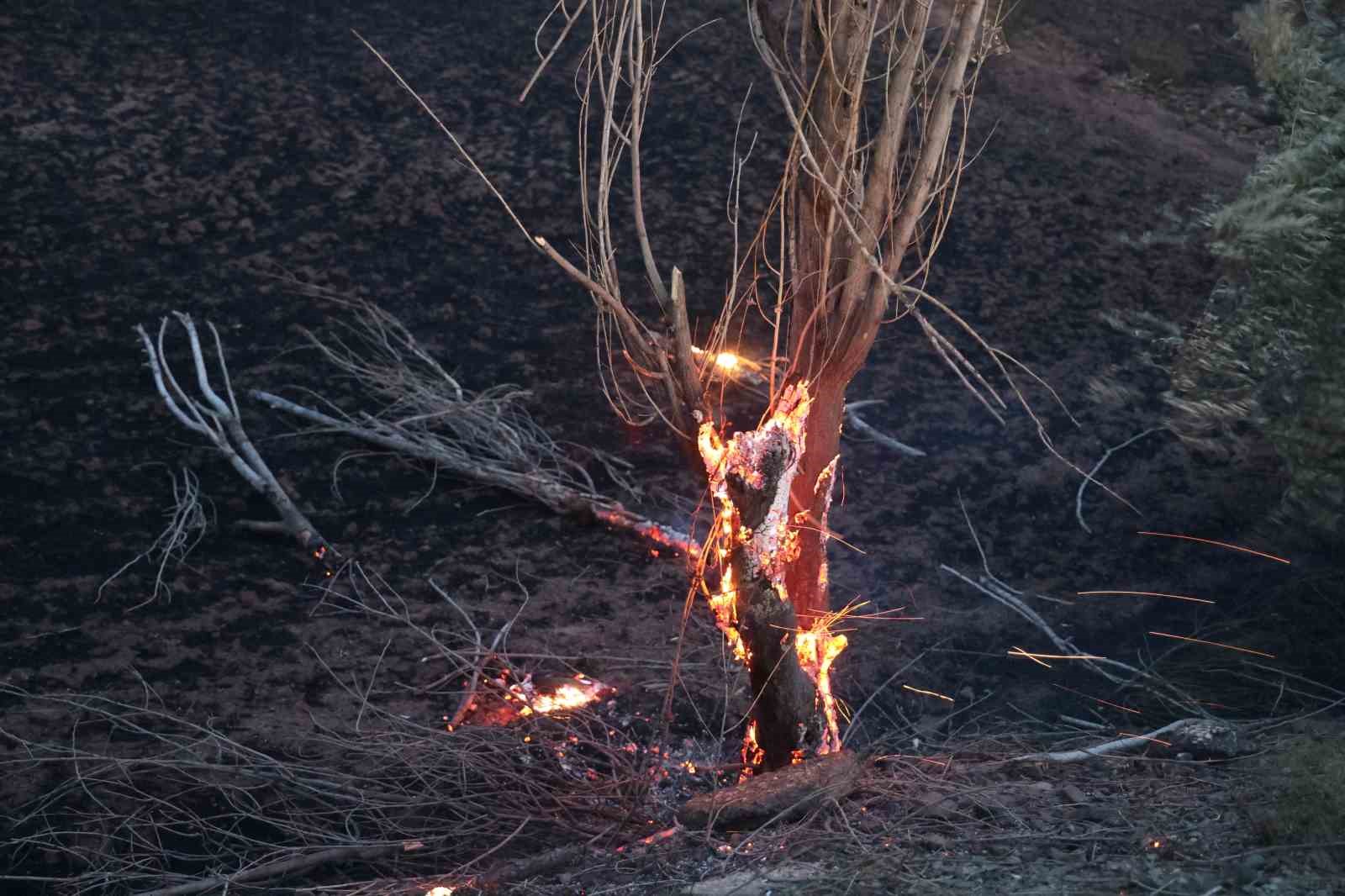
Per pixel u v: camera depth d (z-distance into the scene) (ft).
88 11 31.78
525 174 28.19
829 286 11.47
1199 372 18.57
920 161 10.92
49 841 11.85
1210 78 36.68
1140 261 27.35
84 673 14.80
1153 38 37.86
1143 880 8.79
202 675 15.02
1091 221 28.68
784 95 10.32
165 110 28.58
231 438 19.79
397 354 21.79
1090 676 15.43
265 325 22.90
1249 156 32.55
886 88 10.80
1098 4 39.63
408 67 31.45
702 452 11.47
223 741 13.42
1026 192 29.53
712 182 28.55
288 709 14.43
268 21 32.58
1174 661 15.49
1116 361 23.91
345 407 21.18
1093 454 21.12
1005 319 25.05
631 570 17.90
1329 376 16.21
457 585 17.31
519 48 32.68
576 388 22.36
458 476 19.84
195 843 12.17
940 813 10.45
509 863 10.69
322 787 12.66
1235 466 20.43
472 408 20.48
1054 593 17.44
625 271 25.50
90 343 21.67
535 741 13.65
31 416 19.79
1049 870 9.15
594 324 24.20
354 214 26.35
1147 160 31.58
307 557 17.62
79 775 12.39
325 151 28.14
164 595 16.53
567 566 17.94
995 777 11.66
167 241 24.67
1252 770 11.17
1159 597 17.25
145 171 26.61
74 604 16.14
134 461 19.19
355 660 15.52
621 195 27.86
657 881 9.79
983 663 15.79
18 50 29.71
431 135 29.12
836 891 9.02
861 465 20.72
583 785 12.62
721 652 15.38
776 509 11.23
